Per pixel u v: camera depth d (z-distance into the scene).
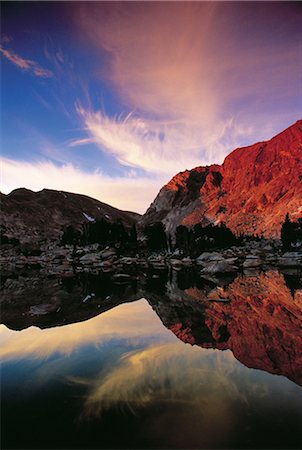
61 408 4.29
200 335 8.17
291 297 14.85
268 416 4.01
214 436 3.57
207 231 74.00
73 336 8.28
